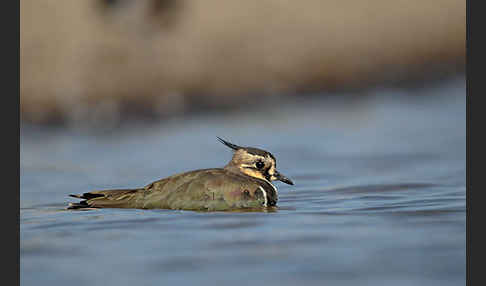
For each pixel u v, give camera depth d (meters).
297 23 35.38
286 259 10.20
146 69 30.70
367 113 27.55
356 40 34.94
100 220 12.70
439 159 19.36
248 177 14.27
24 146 24.20
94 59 30.44
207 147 22.83
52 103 28.11
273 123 26.52
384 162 19.25
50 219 12.91
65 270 9.95
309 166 19.11
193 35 32.91
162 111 28.52
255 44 33.34
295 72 32.25
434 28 36.19
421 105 28.45
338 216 12.84
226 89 30.44
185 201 13.57
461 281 9.26
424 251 10.49
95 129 26.67
